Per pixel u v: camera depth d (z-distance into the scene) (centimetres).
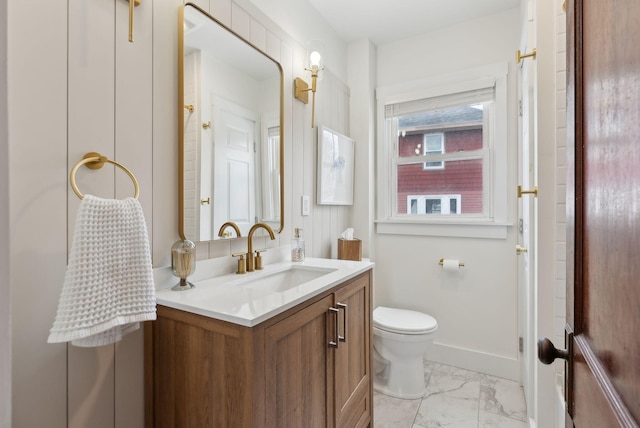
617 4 43
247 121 151
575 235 62
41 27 85
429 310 245
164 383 102
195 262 120
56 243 88
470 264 232
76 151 92
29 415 83
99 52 97
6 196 55
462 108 241
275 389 94
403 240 254
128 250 86
